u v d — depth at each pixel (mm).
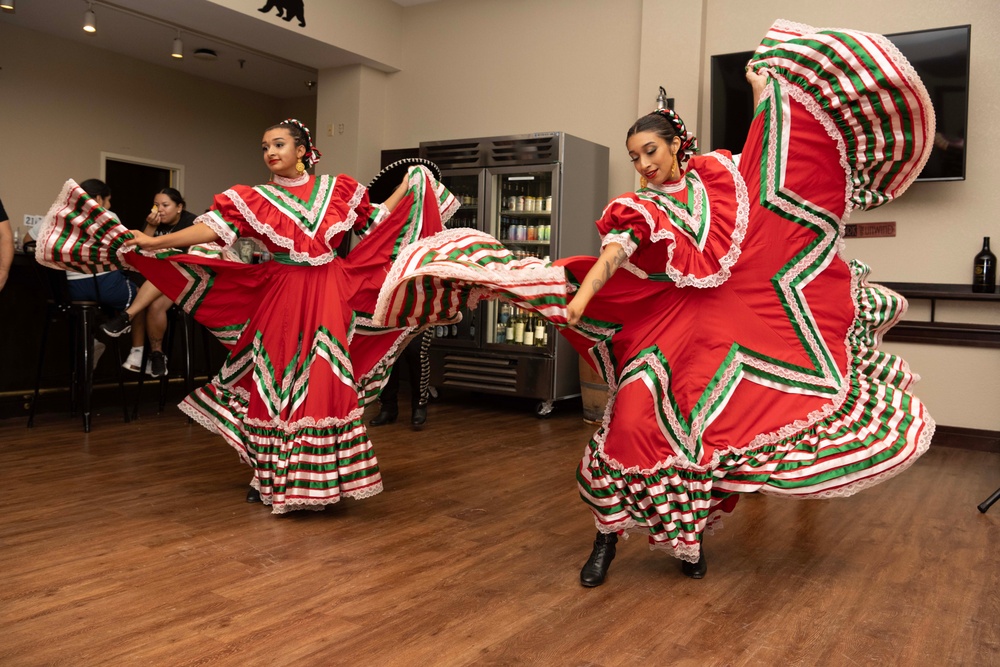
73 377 4680
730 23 5477
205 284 3061
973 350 4746
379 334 3076
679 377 2225
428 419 5195
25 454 3775
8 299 4660
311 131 9664
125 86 8125
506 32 6504
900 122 2113
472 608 2094
